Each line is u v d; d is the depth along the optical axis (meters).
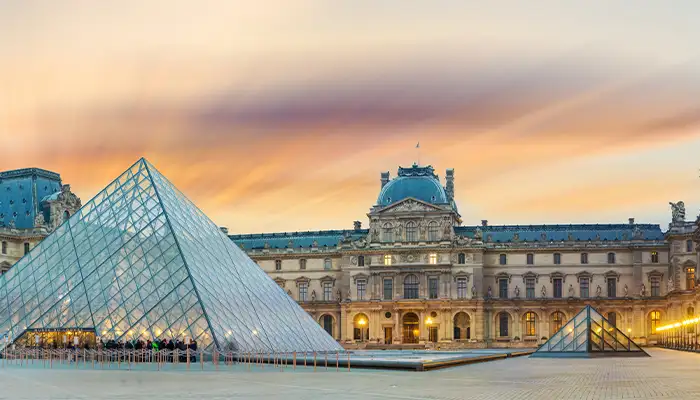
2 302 106.88
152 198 111.00
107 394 53.38
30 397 51.59
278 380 65.19
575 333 123.44
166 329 93.94
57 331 99.56
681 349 168.62
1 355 102.19
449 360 90.25
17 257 199.12
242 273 111.31
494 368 85.94
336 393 53.53
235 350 93.44
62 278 105.19
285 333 106.00
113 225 109.44
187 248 104.38
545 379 67.12
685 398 50.69
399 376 70.19
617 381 64.94
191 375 71.75
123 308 97.56
